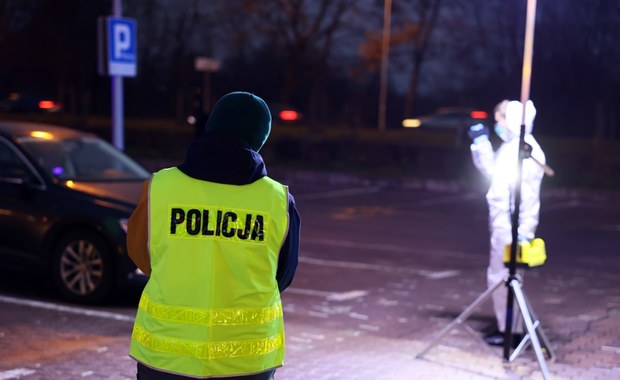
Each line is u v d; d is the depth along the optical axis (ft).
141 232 9.51
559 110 130.93
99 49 34.94
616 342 21.80
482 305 26.32
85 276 24.73
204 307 9.11
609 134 83.56
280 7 133.39
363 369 18.94
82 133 29.76
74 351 19.79
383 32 134.21
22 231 25.67
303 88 155.74
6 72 150.00
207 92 103.65
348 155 81.97
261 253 9.38
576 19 131.75
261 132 9.77
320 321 23.72
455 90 146.72
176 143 91.45
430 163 75.51
